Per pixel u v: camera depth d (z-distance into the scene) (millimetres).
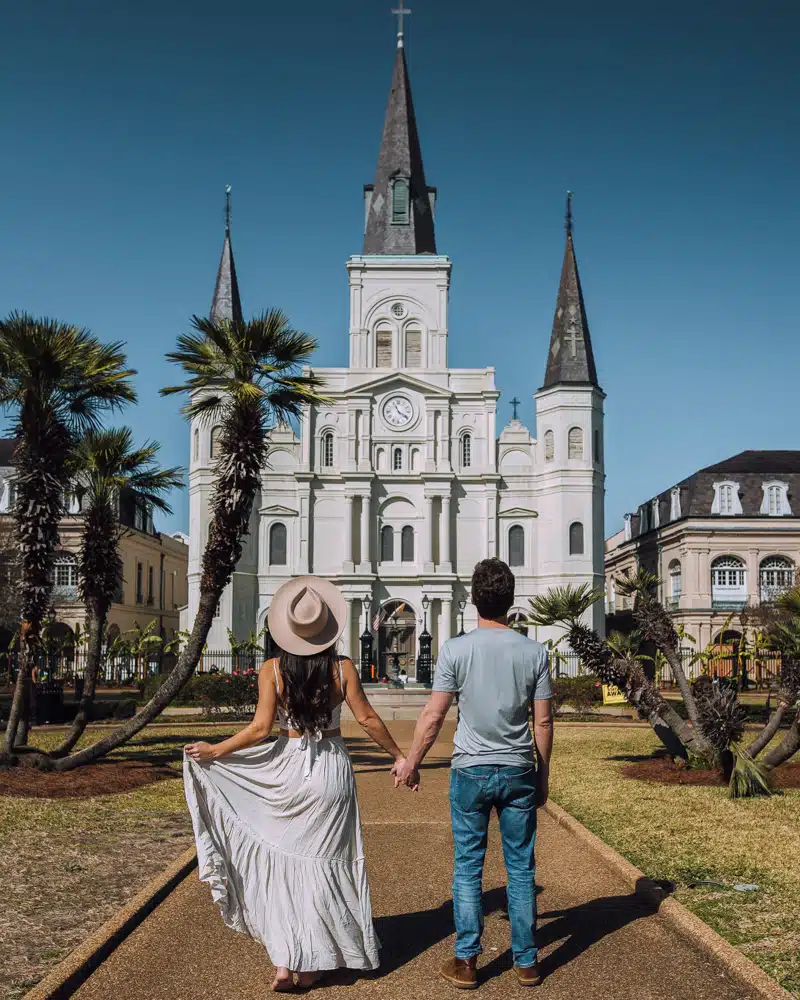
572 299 60938
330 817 5801
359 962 5789
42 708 25766
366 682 45438
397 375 59938
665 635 14312
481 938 6680
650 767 14742
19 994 5461
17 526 14781
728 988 5648
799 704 13719
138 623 65438
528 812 5898
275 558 59281
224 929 6824
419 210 63906
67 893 7727
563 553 57906
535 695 5988
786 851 8961
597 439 59781
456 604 59125
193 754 5797
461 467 60156
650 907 7316
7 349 14305
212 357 15602
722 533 58969
